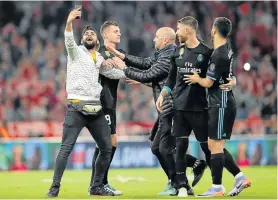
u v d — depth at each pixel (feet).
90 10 255.50
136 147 165.89
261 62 241.55
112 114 96.32
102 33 97.86
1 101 200.34
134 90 208.33
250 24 260.42
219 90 89.45
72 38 88.28
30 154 161.79
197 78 89.04
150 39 249.75
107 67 93.04
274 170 155.74
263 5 265.34
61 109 198.08
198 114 91.40
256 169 159.74
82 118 90.33
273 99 217.36
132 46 245.45
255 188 108.27
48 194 90.02
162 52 96.17
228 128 89.86
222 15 263.08
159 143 97.04
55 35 248.73
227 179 129.08
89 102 89.61
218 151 90.33
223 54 88.28
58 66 227.81
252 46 256.32
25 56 233.35
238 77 228.63
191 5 264.93
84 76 89.76
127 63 97.60
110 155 92.73
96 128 91.50
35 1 255.29
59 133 185.06
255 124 192.13
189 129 92.73
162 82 96.99
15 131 182.60
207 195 91.25
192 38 90.43
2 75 219.61
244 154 174.09
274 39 258.57
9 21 252.62
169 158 96.07
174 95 92.12
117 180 128.26
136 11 260.83
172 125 93.35
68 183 122.93
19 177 137.49
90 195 94.02
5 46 234.38
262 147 175.63
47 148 162.91
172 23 261.03
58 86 211.82
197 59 89.92
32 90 207.41
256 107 215.10
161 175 140.97
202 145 93.97
